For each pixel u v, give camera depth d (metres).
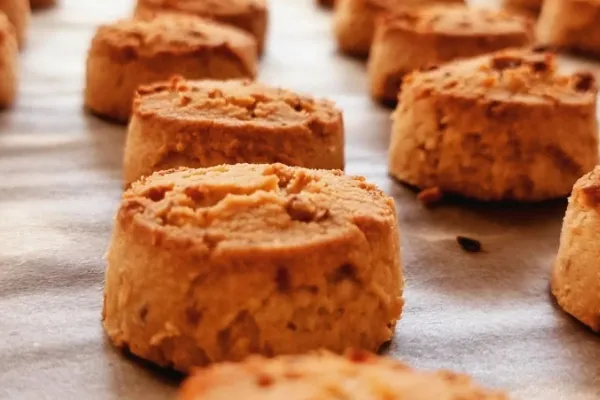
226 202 0.24
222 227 0.24
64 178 0.31
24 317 0.25
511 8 0.46
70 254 0.27
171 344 0.23
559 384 0.24
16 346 0.24
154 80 0.34
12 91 0.34
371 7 0.40
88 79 0.35
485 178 0.30
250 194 0.24
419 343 0.25
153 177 0.25
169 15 0.37
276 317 0.23
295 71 0.39
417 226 0.29
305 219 0.24
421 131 0.31
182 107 0.29
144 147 0.29
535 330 0.26
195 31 0.35
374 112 0.36
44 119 0.34
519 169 0.30
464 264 0.28
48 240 0.28
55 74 0.37
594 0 0.40
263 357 0.22
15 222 0.28
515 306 0.26
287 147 0.28
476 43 0.36
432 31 0.36
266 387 0.20
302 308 0.23
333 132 0.29
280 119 0.29
